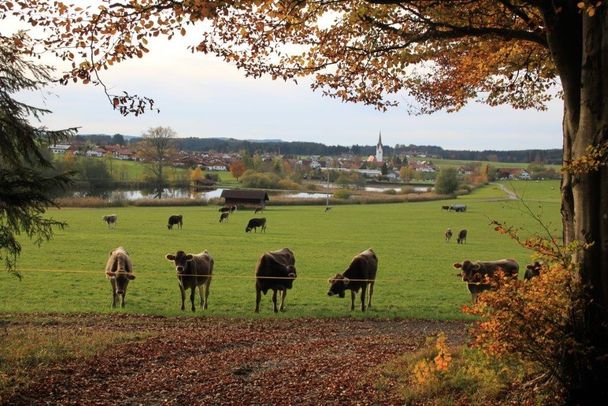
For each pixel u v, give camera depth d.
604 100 7.22
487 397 7.50
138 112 8.07
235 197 92.06
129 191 115.12
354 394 8.18
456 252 40.94
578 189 7.47
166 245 40.84
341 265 32.72
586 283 7.28
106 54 7.93
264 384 8.86
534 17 9.67
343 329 15.70
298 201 96.88
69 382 8.84
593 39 7.29
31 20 7.93
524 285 6.91
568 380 6.95
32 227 12.46
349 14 9.62
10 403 7.73
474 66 11.83
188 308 19.56
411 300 21.88
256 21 9.39
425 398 7.76
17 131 11.81
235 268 30.36
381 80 10.60
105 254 34.84
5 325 15.04
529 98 12.75
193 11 7.74
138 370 9.75
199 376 9.34
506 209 82.44
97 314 17.36
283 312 18.97
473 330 7.46
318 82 10.71
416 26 10.01
